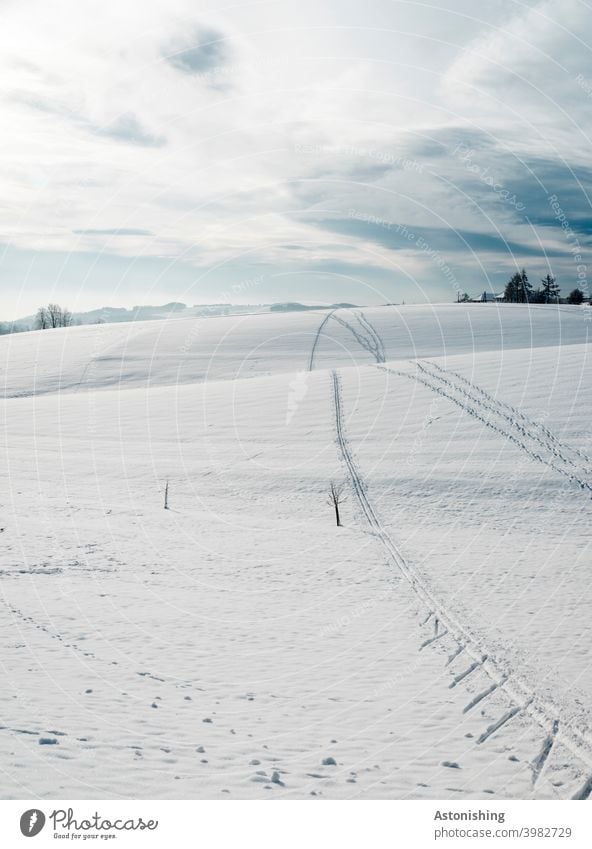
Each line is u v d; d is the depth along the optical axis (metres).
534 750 8.67
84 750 7.69
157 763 7.58
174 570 18.78
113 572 18.05
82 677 10.30
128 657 11.56
